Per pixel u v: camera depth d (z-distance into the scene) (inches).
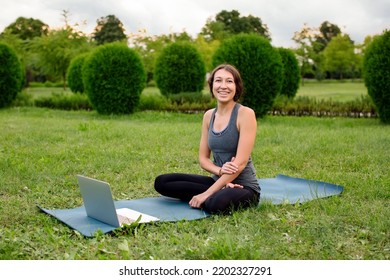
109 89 645.9
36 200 214.8
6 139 394.9
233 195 189.8
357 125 528.4
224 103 202.7
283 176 259.9
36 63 1622.8
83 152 332.8
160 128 473.7
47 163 292.4
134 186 242.5
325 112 649.6
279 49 824.9
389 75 522.0
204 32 2076.8
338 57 1956.2
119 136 414.3
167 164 298.0
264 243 154.7
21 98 838.5
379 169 277.7
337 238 159.5
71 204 210.2
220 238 154.5
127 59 647.8
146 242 156.9
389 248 152.2
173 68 795.4
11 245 153.0
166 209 197.8
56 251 151.7
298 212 192.2
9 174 261.1
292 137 403.9
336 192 224.8
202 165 210.1
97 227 173.2
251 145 198.1
